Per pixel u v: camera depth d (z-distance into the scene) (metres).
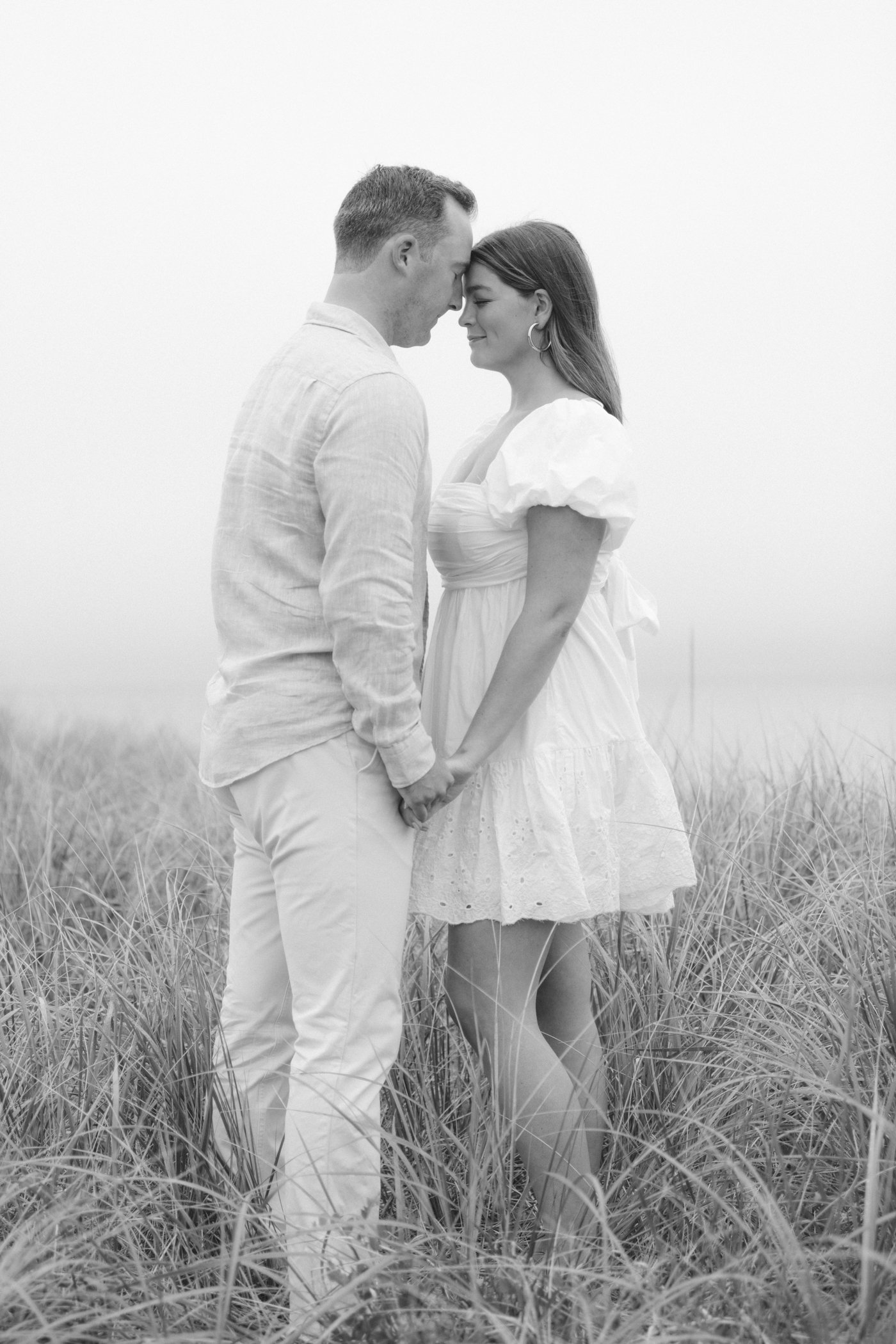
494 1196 2.27
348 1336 1.87
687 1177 2.24
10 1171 2.22
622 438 2.40
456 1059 2.63
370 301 2.43
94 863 4.51
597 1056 2.57
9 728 6.57
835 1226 2.11
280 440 2.28
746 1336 1.84
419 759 2.21
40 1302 1.91
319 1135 2.17
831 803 4.24
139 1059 2.58
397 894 2.29
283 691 2.26
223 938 3.17
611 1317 1.77
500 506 2.40
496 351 2.57
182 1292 2.02
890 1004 2.49
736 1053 2.52
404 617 2.19
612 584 2.73
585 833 2.43
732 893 3.38
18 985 2.87
